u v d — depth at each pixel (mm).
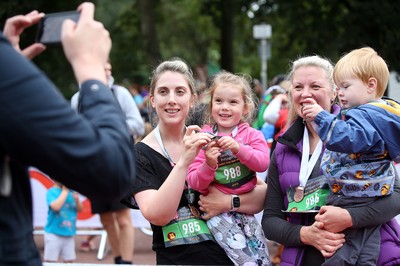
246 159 3551
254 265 3551
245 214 3688
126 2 17328
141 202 3541
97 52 1914
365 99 3311
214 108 3793
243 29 30422
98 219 8570
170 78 3705
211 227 3584
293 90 3646
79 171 1719
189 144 3359
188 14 37500
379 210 3283
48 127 1676
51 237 7000
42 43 1999
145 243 9562
